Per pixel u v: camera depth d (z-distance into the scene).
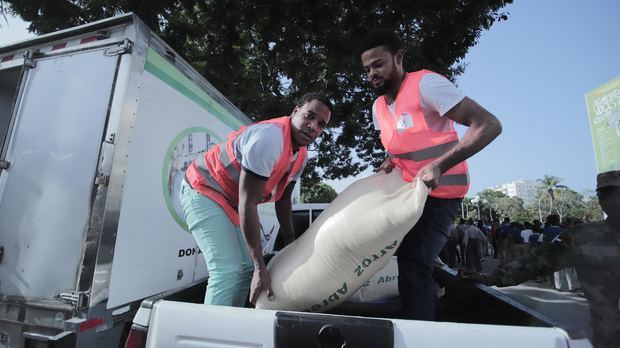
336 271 1.54
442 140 1.71
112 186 2.26
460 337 1.12
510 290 7.90
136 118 2.48
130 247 2.41
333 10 7.00
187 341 1.24
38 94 2.59
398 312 2.07
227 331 1.23
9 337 2.26
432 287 1.84
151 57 2.67
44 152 2.46
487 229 17.72
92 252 2.16
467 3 6.96
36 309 2.22
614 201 2.46
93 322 2.10
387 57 1.88
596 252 2.57
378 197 1.57
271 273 1.72
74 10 6.64
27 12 6.48
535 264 2.48
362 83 10.24
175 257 2.91
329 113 2.01
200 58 7.85
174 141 2.94
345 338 1.16
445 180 1.75
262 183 1.78
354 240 1.50
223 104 3.94
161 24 7.09
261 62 9.90
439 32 7.29
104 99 2.41
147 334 1.28
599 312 2.58
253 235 1.73
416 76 1.81
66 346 1.93
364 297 2.11
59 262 2.23
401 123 1.78
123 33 2.50
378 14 6.98
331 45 7.62
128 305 2.38
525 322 1.49
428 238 1.79
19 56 2.74
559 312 5.94
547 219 9.23
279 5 6.82
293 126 1.98
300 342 1.18
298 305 1.62
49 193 2.37
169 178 2.86
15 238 2.36
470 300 2.15
